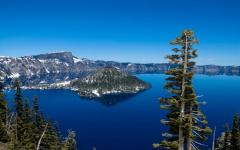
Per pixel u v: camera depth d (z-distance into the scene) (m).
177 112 26.52
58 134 83.69
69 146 77.12
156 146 27.73
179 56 26.11
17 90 72.62
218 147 89.12
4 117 67.50
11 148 54.66
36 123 75.12
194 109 27.50
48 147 70.44
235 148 68.00
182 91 25.69
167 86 26.58
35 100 77.19
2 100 65.94
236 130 68.44
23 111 72.38
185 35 25.44
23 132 66.88
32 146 63.41
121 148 189.62
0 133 58.88
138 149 187.12
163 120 27.33
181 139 26.56
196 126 26.27
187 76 25.55
